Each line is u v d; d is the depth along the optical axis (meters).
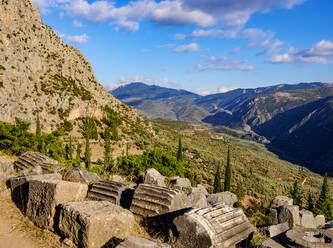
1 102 52.22
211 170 73.25
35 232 7.16
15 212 8.55
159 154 26.16
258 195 50.22
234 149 155.62
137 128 97.88
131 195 8.80
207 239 5.78
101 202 7.47
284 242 6.12
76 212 6.51
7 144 23.42
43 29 86.44
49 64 81.62
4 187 10.70
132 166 24.58
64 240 6.61
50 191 7.61
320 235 6.42
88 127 66.06
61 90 74.50
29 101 61.03
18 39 69.06
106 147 45.94
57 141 30.44
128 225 7.02
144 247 5.27
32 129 57.09
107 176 17.05
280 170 139.50
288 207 12.38
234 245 6.27
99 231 6.26
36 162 12.72
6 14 66.94
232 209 7.24
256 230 9.90
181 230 6.27
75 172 11.65
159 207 7.46
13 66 61.75
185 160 73.25
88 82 101.19
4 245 6.34
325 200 37.25
